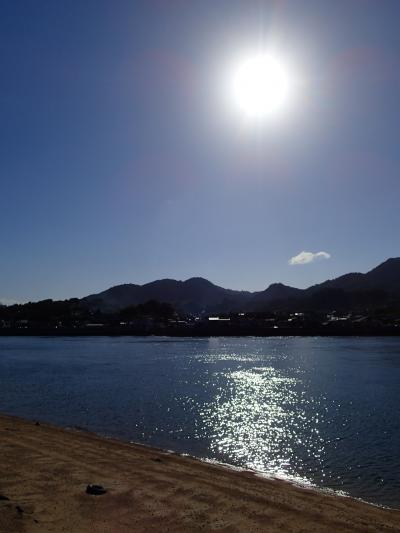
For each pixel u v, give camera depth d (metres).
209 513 13.66
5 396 44.72
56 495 14.34
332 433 30.31
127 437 28.42
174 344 150.88
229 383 55.69
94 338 197.38
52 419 33.84
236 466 22.81
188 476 17.91
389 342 159.88
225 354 106.00
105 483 15.98
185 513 13.54
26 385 52.97
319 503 16.11
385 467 23.16
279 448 26.62
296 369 72.62
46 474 16.73
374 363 82.81
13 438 23.28
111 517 12.83
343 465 23.47
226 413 36.91
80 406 39.41
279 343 156.25
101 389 49.91
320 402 42.47
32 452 20.20
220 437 29.00
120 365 79.12
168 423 32.84
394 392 48.75
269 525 13.10
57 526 11.78
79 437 25.22
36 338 198.12
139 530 12.05
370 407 40.03
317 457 24.86
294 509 14.79
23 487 14.99
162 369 72.44
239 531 12.44
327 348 128.00
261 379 59.91
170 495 15.13
